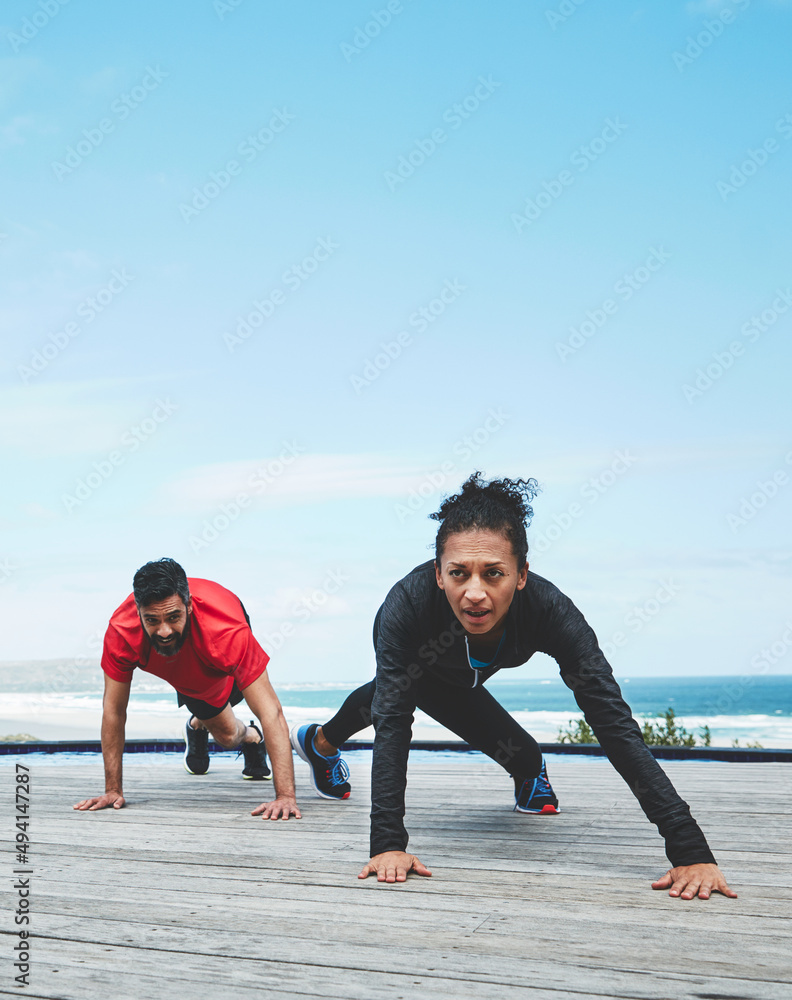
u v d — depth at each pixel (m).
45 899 1.80
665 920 1.62
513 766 2.74
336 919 1.65
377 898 1.79
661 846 2.28
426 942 1.51
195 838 2.46
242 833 2.53
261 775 3.82
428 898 1.79
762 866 2.06
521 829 2.53
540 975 1.35
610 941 1.51
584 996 1.26
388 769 2.03
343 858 2.18
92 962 1.41
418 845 2.31
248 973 1.36
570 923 1.61
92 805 2.99
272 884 1.92
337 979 1.33
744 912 1.67
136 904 1.76
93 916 1.67
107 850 2.30
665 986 1.30
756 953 1.44
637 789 1.93
